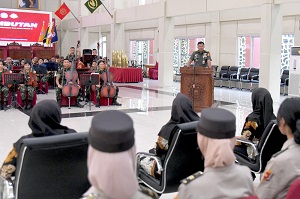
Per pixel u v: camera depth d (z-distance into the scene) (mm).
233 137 1572
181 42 19031
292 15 13312
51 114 2648
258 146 3400
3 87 9547
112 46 18500
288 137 2049
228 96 12547
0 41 20734
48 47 20891
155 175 3182
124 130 1148
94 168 1155
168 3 14742
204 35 17109
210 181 1527
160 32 15172
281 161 1906
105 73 10266
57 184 2457
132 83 17156
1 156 5410
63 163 2408
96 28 24844
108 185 1138
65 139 2346
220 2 12266
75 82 9883
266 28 10828
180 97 3148
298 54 11602
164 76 15172
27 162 2297
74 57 10969
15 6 22719
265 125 3512
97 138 1148
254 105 3645
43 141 2285
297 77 11719
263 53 10977
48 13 21828
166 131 3119
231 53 15828
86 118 8477
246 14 14859
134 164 1227
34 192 2420
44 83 12781
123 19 17641
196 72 8898
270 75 10883
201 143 1595
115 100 10453
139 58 22125
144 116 8789
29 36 21484
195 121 2949
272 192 1936
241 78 14664
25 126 7570
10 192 2461
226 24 15945
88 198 1200
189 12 13648
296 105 2016
